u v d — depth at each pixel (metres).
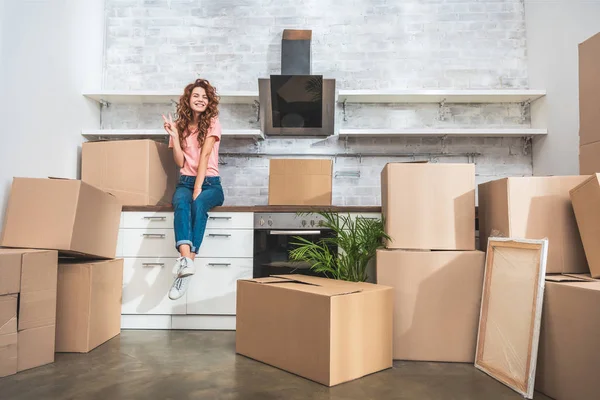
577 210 1.99
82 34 3.48
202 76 3.90
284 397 1.73
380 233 2.39
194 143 3.03
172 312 2.86
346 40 3.89
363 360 1.99
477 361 2.13
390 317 2.13
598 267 1.87
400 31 3.89
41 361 2.09
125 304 2.86
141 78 3.89
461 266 2.25
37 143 2.82
